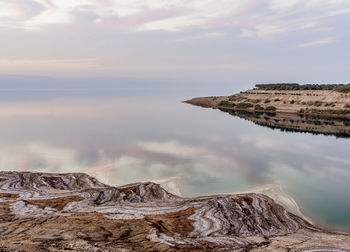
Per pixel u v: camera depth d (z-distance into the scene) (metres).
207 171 36.44
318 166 39.38
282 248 17.17
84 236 16.75
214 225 20.17
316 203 27.34
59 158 41.50
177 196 28.14
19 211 21.03
